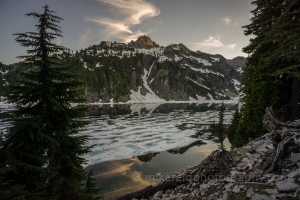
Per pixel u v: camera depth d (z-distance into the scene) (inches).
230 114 3484.3
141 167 914.7
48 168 248.4
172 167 900.6
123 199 396.5
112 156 1111.0
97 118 2910.9
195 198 274.8
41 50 277.6
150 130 1939.0
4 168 207.2
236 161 374.3
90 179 444.5
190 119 2817.4
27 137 249.8
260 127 788.0
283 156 300.0
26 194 219.5
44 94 282.5
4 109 3710.6
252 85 882.8
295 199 185.0
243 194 231.3
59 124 303.9
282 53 560.4
